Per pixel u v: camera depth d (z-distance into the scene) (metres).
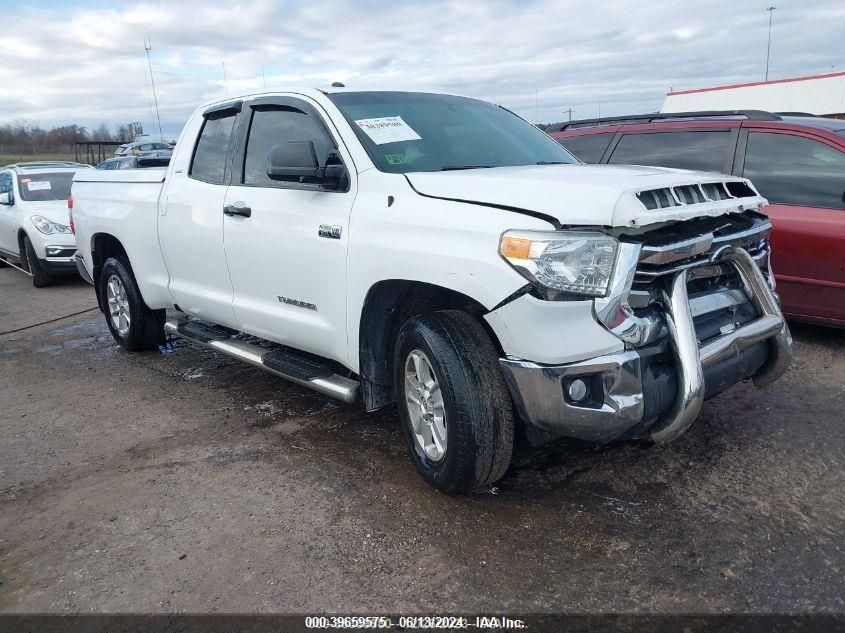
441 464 3.23
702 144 5.76
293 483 3.57
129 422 4.51
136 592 2.76
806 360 5.02
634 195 2.74
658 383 2.85
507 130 4.33
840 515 3.06
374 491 3.45
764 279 3.33
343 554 2.94
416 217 3.15
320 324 3.81
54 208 9.75
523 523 3.11
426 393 3.31
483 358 3.03
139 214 5.30
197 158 4.83
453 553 2.91
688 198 3.01
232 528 3.18
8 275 11.03
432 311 3.32
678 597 2.59
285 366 4.09
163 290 5.25
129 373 5.56
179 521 3.26
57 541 3.15
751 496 3.24
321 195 3.71
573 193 2.79
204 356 5.93
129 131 36.22
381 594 2.68
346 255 3.49
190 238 4.73
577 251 2.67
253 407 4.66
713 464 3.56
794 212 5.15
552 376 2.77
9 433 4.43
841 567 2.71
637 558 2.82
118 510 3.39
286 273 3.95
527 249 2.72
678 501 3.23
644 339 2.80
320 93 3.96
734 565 2.75
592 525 3.07
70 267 9.46
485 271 2.84
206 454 3.96
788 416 4.10
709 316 3.17
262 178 4.21
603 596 2.61
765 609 2.50
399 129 3.81
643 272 2.76
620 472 3.52
